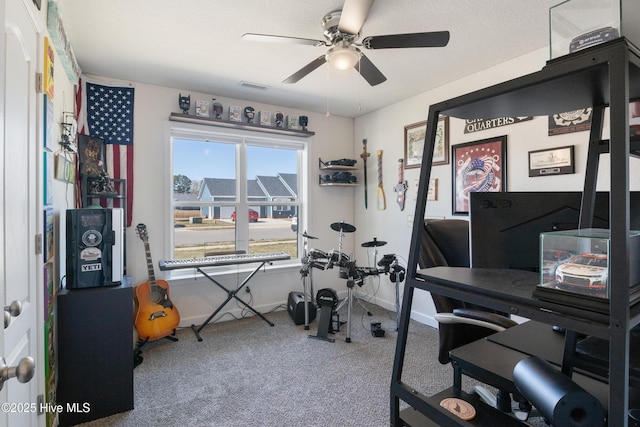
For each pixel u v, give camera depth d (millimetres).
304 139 4281
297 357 2848
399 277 3506
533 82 708
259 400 2225
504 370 1188
